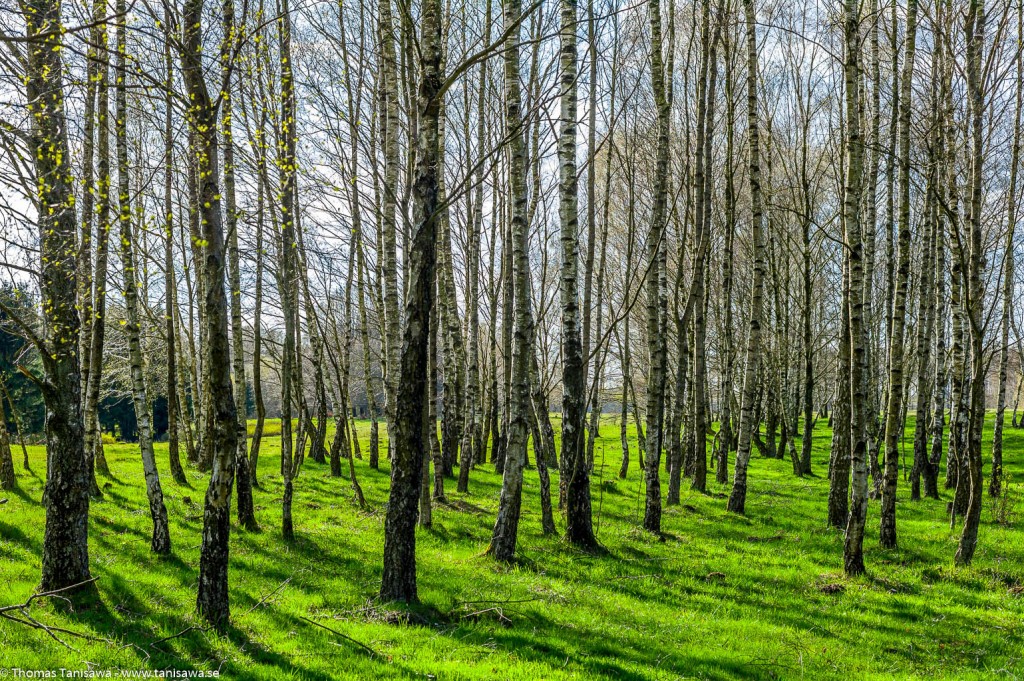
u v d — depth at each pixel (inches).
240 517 539.2
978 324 478.3
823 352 1664.6
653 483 589.0
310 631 329.1
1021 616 394.3
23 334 321.4
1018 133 589.3
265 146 403.2
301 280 517.0
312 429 1047.6
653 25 550.3
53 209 328.8
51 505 345.4
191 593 374.3
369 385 896.3
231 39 317.4
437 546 520.4
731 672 309.7
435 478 699.4
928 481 794.2
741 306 1299.2
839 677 310.5
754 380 689.0
